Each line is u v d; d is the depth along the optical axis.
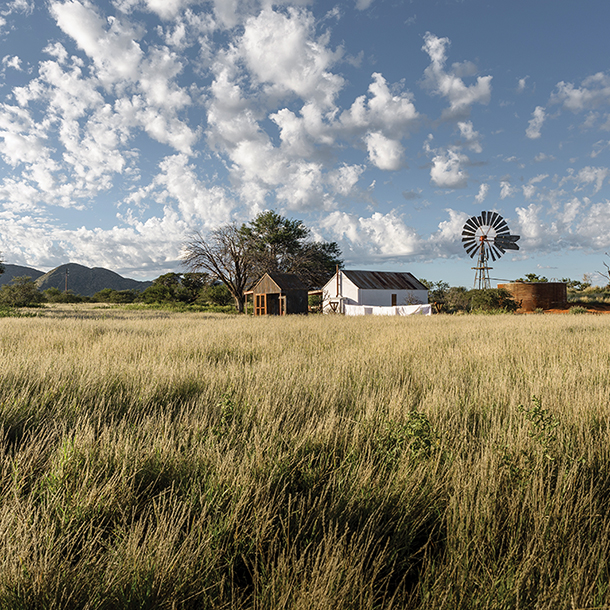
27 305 50.78
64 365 6.36
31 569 1.89
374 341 10.66
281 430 3.85
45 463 3.10
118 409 4.55
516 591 1.85
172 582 1.91
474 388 5.44
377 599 1.96
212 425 3.93
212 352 9.18
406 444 3.36
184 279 72.69
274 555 2.18
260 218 69.31
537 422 3.51
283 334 12.59
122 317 26.61
